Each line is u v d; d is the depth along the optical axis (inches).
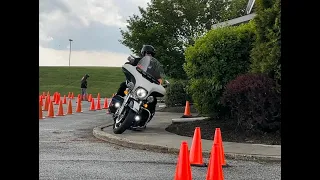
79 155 328.5
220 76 474.6
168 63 960.9
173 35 1019.3
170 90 869.2
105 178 250.7
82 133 471.2
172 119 563.5
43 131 486.0
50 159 309.3
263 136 390.3
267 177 256.2
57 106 995.3
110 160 308.8
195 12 1034.7
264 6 427.2
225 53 470.0
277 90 382.3
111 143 397.1
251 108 394.6
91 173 263.7
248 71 463.2
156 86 420.5
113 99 458.6
